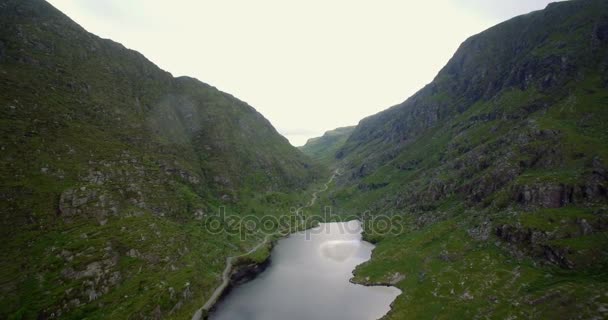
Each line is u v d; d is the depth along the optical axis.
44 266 118.12
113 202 164.50
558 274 111.50
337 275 167.50
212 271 166.50
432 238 171.12
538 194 147.12
